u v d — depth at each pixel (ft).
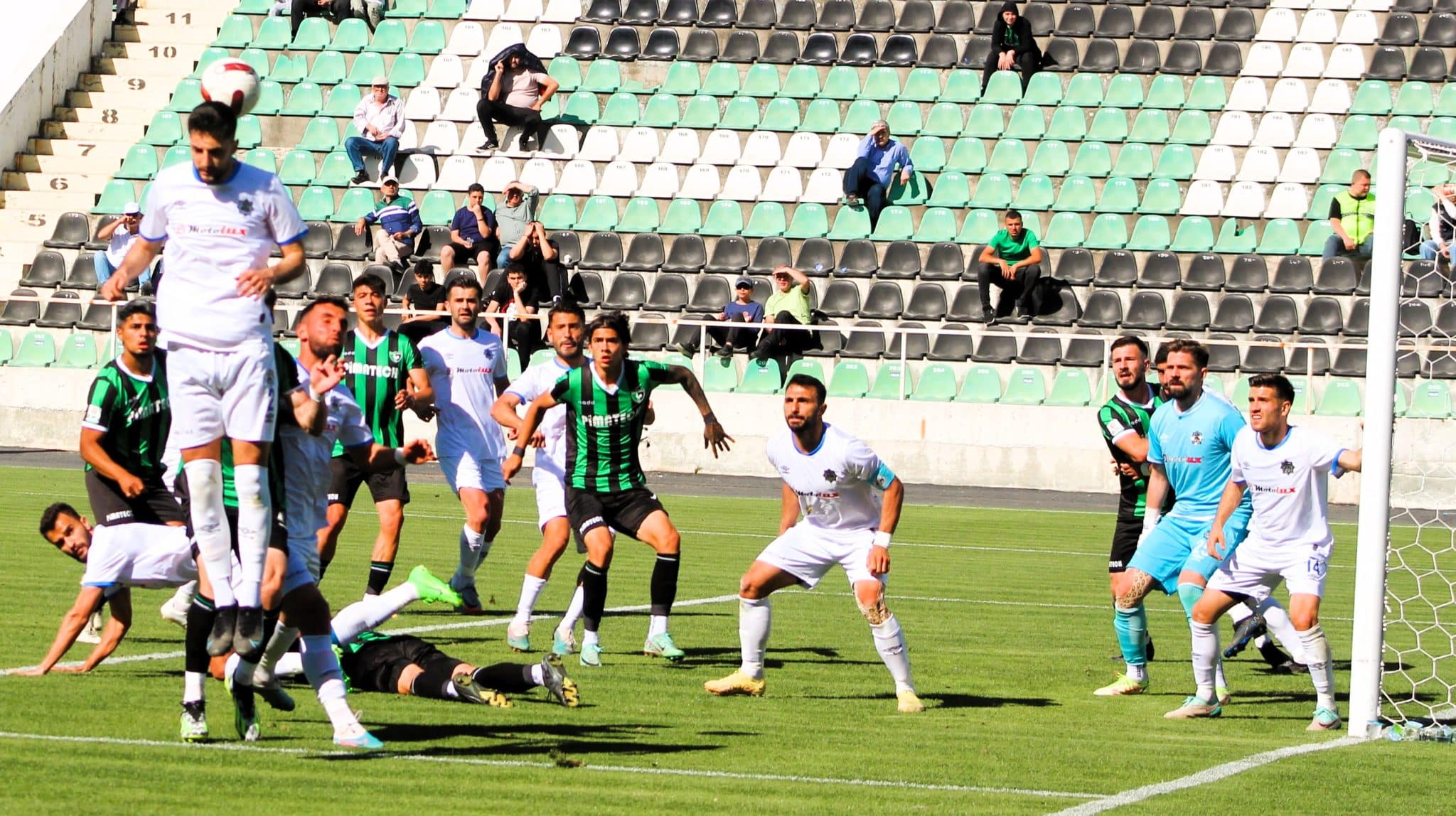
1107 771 60.13
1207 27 264.11
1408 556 152.35
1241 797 56.08
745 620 75.10
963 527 168.04
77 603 71.77
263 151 258.78
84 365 231.30
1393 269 69.82
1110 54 260.62
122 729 60.59
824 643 93.40
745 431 217.97
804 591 117.19
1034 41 262.47
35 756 55.42
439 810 50.11
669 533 84.12
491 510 101.19
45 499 161.07
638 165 254.06
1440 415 205.77
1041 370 216.33
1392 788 58.54
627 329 82.84
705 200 248.73
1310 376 203.10
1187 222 236.02
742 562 132.36
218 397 55.67
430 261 224.74
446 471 100.01
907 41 266.57
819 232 241.55
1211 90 255.70
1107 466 209.87
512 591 111.24
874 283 230.48
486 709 68.13
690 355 219.61
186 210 55.77
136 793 50.70
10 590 100.53
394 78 270.05
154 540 71.61
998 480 212.23
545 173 253.44
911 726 68.64
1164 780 58.70
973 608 110.73
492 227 230.27
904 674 72.79
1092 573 132.67
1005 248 223.71
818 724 68.44
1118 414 86.33
